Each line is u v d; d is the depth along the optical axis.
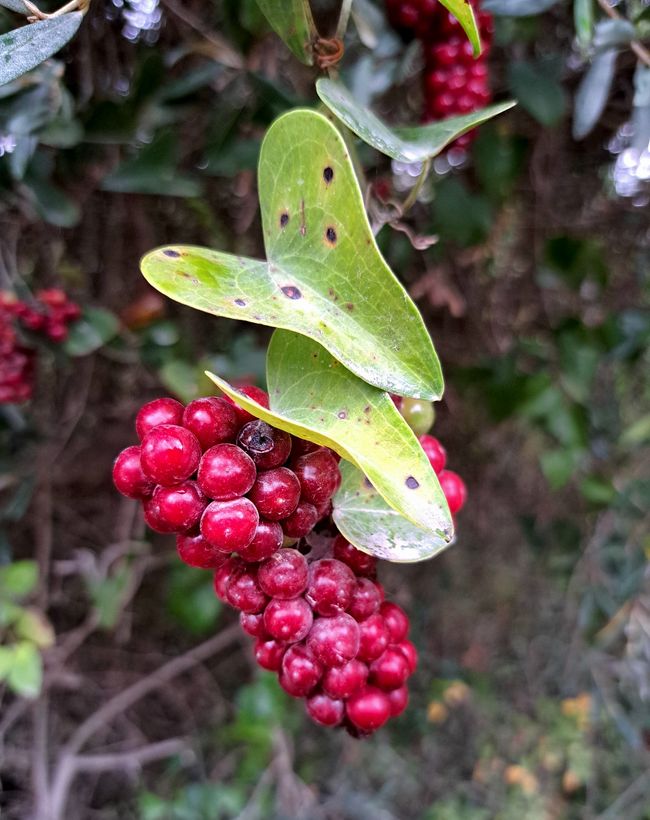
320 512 0.11
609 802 0.38
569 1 0.22
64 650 0.33
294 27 0.13
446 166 0.23
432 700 0.38
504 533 0.38
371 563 0.12
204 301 0.09
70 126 0.19
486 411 0.30
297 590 0.11
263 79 0.19
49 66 0.18
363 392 0.10
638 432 0.31
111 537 0.34
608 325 0.28
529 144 0.26
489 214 0.24
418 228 0.25
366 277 0.09
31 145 0.18
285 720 0.35
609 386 0.33
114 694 0.37
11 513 0.28
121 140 0.21
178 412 0.11
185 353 0.26
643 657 0.36
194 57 0.22
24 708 0.34
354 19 0.17
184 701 0.38
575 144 0.27
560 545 0.35
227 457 0.10
